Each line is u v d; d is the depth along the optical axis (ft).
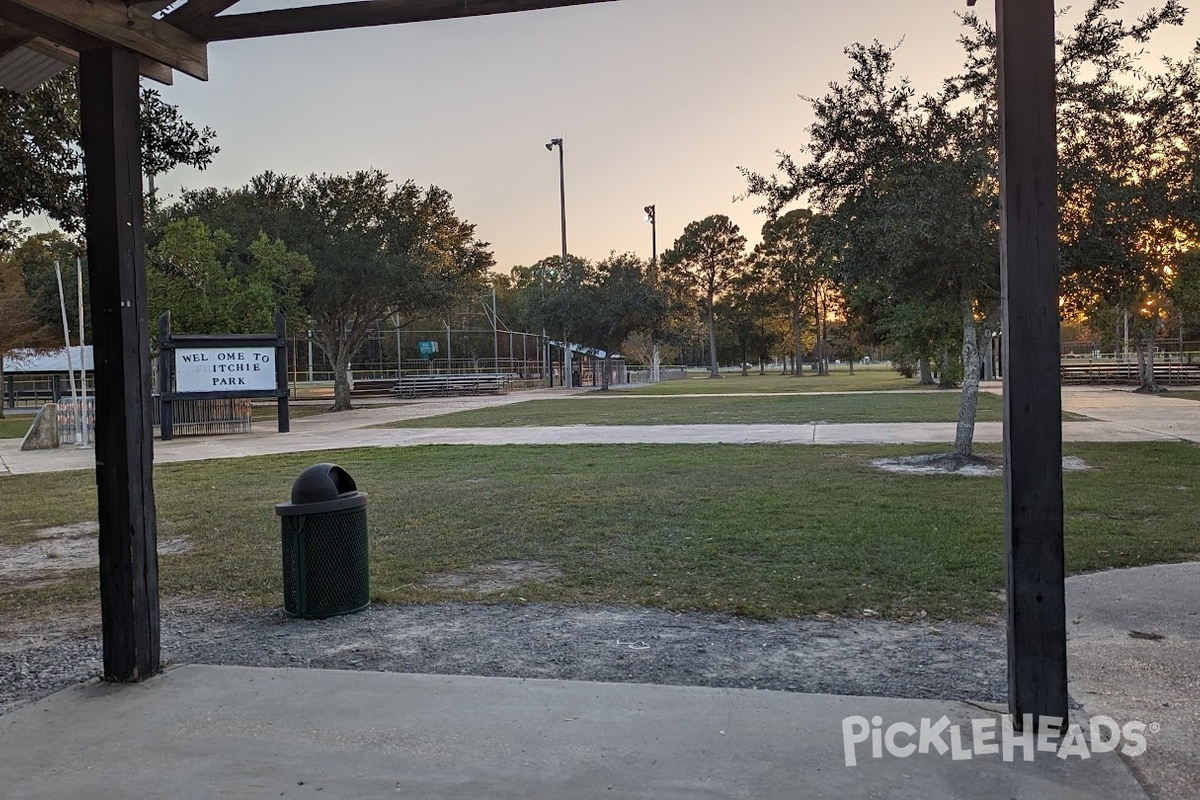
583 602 20.44
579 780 10.84
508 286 371.15
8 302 127.65
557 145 181.27
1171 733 12.10
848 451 50.52
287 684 14.64
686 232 306.55
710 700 13.46
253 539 29.30
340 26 15.61
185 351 76.79
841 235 40.37
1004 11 11.73
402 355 205.67
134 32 14.85
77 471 53.31
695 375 338.34
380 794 10.60
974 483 37.47
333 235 116.06
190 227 98.94
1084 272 37.17
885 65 39.40
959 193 36.73
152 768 11.46
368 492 38.42
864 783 10.64
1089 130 35.88
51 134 32.09
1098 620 17.92
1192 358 167.94
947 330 77.20
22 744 12.35
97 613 20.90
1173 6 34.55
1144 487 34.65
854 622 18.34
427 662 16.21
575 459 49.65
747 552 24.93
